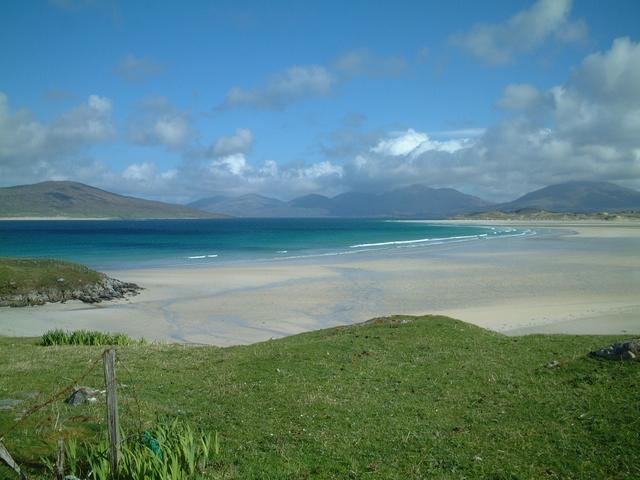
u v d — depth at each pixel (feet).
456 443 33.53
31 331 112.68
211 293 154.92
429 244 349.82
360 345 63.67
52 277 159.74
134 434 31.32
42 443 33.32
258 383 48.52
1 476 28.84
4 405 40.83
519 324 102.73
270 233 573.33
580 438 33.19
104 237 491.31
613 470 29.27
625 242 347.97
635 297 132.05
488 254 266.57
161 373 54.13
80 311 134.72
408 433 35.32
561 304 124.57
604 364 45.83
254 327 111.24
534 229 596.70
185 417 39.70
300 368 53.62
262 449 33.50
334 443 34.09
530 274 182.91
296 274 193.16
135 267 224.53
